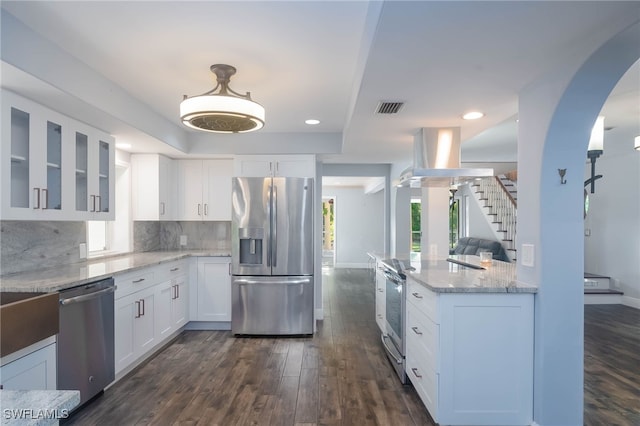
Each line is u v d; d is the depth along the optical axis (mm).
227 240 4867
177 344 3863
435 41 1719
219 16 1889
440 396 2230
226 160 4648
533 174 2240
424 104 2607
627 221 5461
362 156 4629
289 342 3943
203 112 2309
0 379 1806
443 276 2637
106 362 2699
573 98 2002
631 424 2357
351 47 2227
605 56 1774
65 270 2861
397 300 3074
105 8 1812
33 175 2395
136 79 2717
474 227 8508
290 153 4422
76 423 2342
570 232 2166
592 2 1405
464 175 3088
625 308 5293
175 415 2449
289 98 3172
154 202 4266
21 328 1804
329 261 11445
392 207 6617
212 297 4328
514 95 2434
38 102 2434
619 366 3271
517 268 2438
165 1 1760
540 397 2178
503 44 1748
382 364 3340
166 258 3703
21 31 1934
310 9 1824
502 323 2230
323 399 2680
